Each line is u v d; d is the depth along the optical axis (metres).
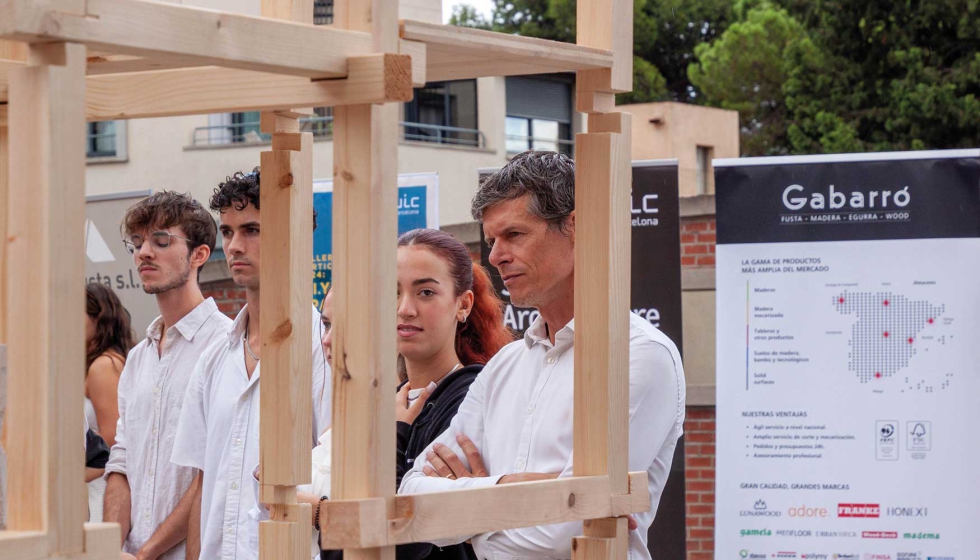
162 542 3.51
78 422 1.31
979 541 5.11
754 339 5.38
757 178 5.39
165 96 1.83
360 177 1.58
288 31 1.50
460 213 18.73
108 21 1.33
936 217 5.18
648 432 2.28
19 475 1.31
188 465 3.42
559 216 2.30
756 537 5.36
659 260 5.54
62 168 1.30
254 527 3.19
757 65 23.17
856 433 5.26
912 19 18.28
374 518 1.55
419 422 2.82
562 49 1.88
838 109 19.11
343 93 1.58
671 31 26.97
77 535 1.31
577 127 20.75
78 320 1.31
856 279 5.27
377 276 1.58
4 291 2.03
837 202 5.29
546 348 2.42
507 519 1.75
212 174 17.66
